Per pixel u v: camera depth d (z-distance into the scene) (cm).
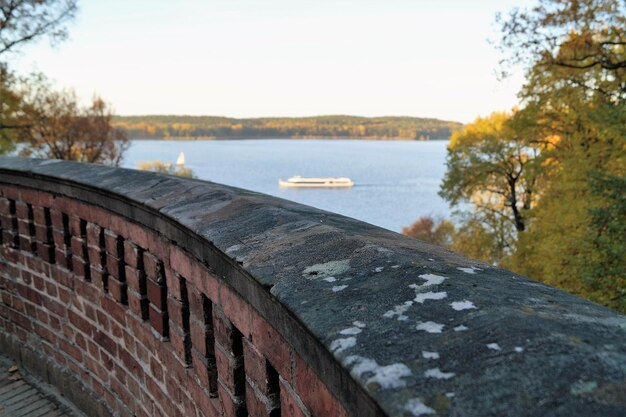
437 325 78
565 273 1516
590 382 61
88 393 293
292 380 114
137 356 246
